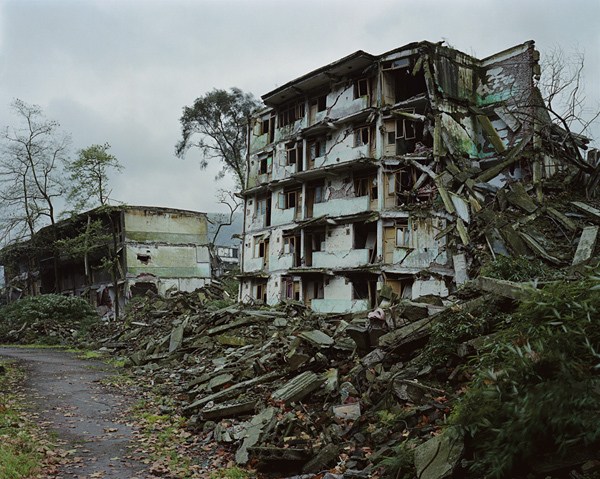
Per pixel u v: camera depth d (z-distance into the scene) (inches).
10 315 1398.9
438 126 1003.3
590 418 157.9
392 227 1017.5
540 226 909.8
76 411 453.7
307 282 1179.9
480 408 192.7
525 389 177.2
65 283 1950.1
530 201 941.2
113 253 1547.7
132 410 458.6
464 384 294.0
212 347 722.2
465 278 882.8
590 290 187.5
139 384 591.5
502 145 1044.5
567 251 835.4
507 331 220.4
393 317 390.6
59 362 801.6
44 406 468.8
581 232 864.9
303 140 1224.8
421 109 1042.1
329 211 1116.5
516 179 1028.5
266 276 1291.8
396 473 234.4
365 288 1056.2
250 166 1443.2
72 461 313.3
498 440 180.2
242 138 1836.9
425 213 979.9
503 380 187.2
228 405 392.5
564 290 199.5
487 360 219.1
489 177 1016.2
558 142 1063.6
